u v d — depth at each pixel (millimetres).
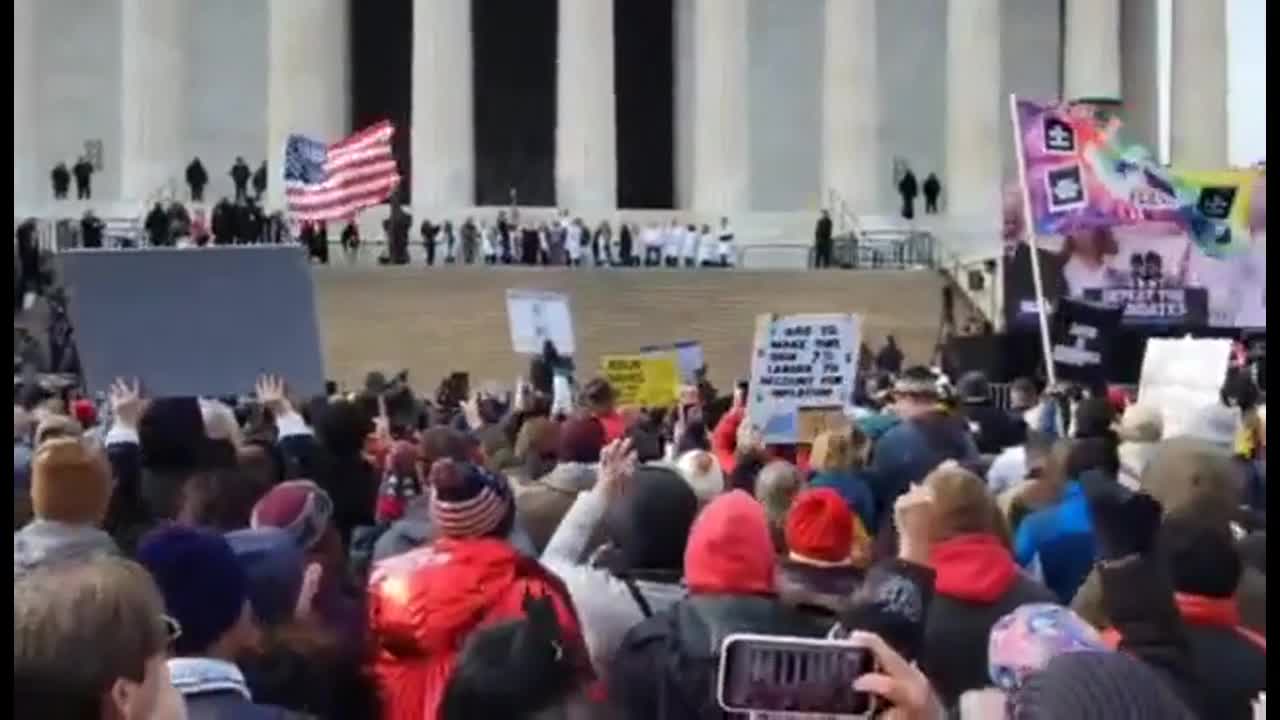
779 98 97812
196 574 9219
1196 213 40062
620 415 28797
